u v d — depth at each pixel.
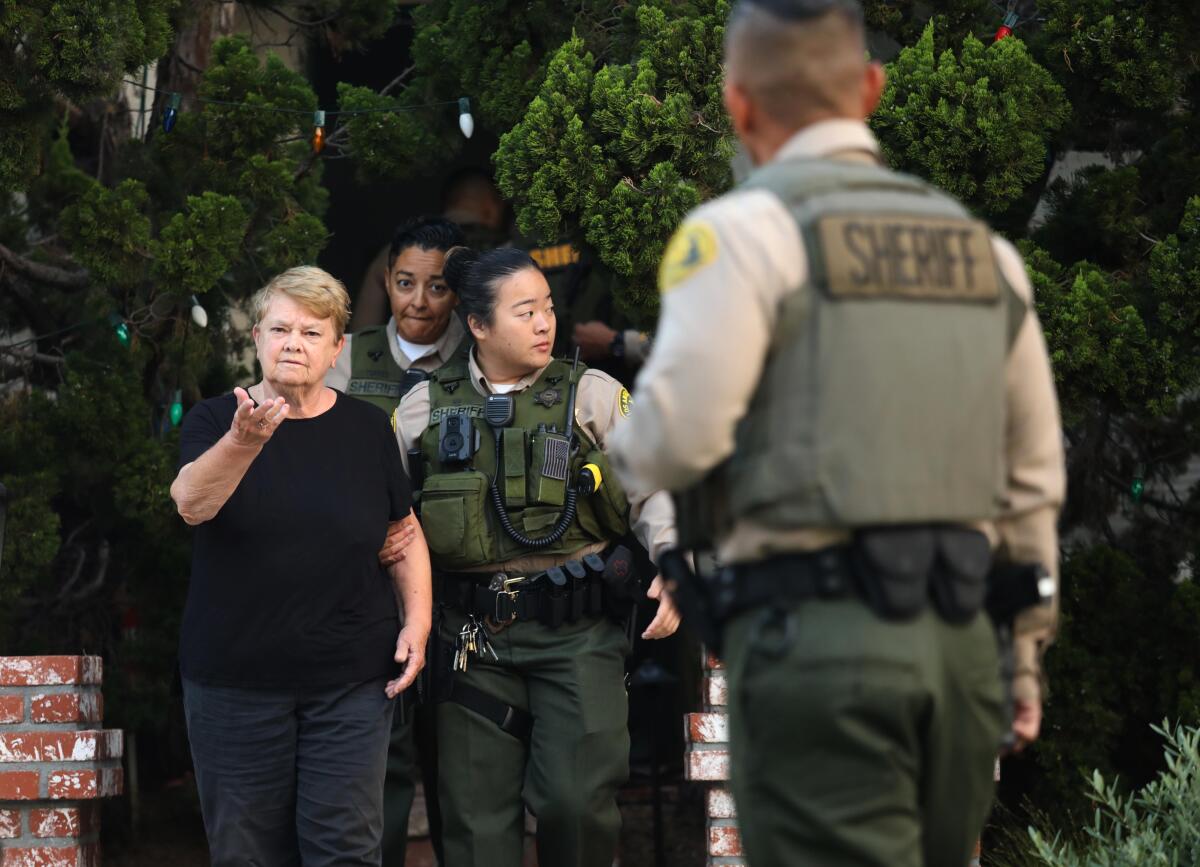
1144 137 11.57
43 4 10.45
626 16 11.47
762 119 5.48
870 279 5.04
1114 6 10.63
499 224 14.36
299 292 8.61
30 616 13.69
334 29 13.97
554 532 9.35
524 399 9.57
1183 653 11.51
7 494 10.84
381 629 8.71
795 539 5.07
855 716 5.00
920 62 10.52
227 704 8.44
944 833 5.41
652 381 5.07
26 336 13.46
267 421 7.75
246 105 12.23
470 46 12.08
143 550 13.25
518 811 9.64
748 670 5.19
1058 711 11.62
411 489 9.60
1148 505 12.76
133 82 13.05
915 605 5.00
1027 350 5.46
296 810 8.62
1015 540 5.62
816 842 5.10
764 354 5.05
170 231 11.48
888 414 4.99
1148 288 10.82
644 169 10.49
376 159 12.64
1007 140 10.17
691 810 14.30
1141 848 8.75
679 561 5.59
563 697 9.37
